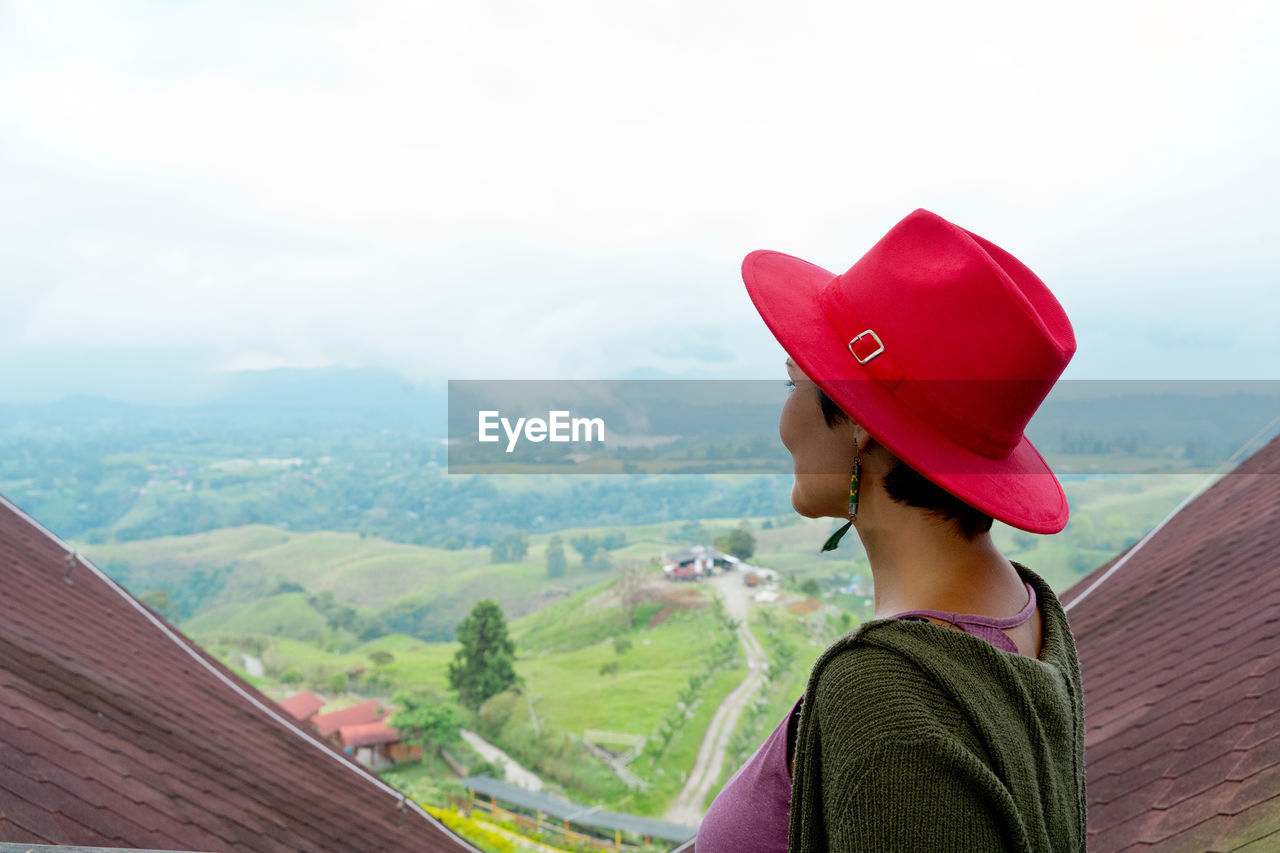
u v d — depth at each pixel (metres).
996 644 1.01
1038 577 1.21
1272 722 3.76
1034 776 0.92
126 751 6.79
